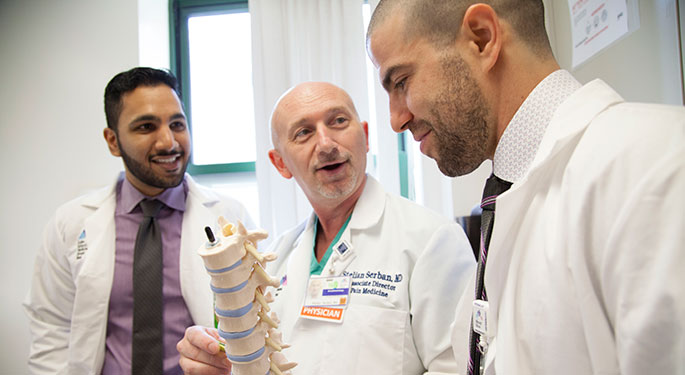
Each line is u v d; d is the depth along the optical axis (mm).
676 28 945
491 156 679
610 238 397
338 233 1188
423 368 984
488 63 602
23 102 2131
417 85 641
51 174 2078
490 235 696
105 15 2162
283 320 1116
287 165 1209
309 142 1110
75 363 1314
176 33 2543
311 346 1022
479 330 647
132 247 1428
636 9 1079
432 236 1022
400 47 645
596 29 1260
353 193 1188
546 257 503
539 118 583
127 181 1510
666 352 348
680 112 423
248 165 2443
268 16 2266
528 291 524
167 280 1397
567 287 468
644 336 358
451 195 1989
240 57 2516
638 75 1085
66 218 1490
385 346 946
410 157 2330
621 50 1146
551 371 478
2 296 2025
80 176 2064
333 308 1029
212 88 2512
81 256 1410
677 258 346
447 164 685
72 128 2096
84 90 2117
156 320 1314
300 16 2244
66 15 2172
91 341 1322
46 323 1467
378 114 2172
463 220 1643
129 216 1476
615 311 403
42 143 2100
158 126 1382
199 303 1367
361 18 2221
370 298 1005
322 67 2201
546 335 486
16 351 1984
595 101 530
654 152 400
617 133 448
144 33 2211
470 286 807
